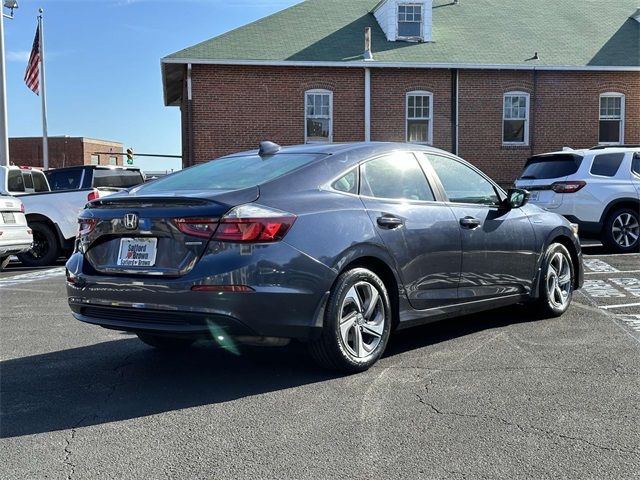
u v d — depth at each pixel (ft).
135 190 15.96
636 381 14.14
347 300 14.47
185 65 64.28
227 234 13.03
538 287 19.85
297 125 64.64
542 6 78.84
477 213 17.89
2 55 57.98
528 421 11.95
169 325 13.38
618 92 68.59
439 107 66.33
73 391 14.17
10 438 11.58
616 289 25.29
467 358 16.06
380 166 16.24
